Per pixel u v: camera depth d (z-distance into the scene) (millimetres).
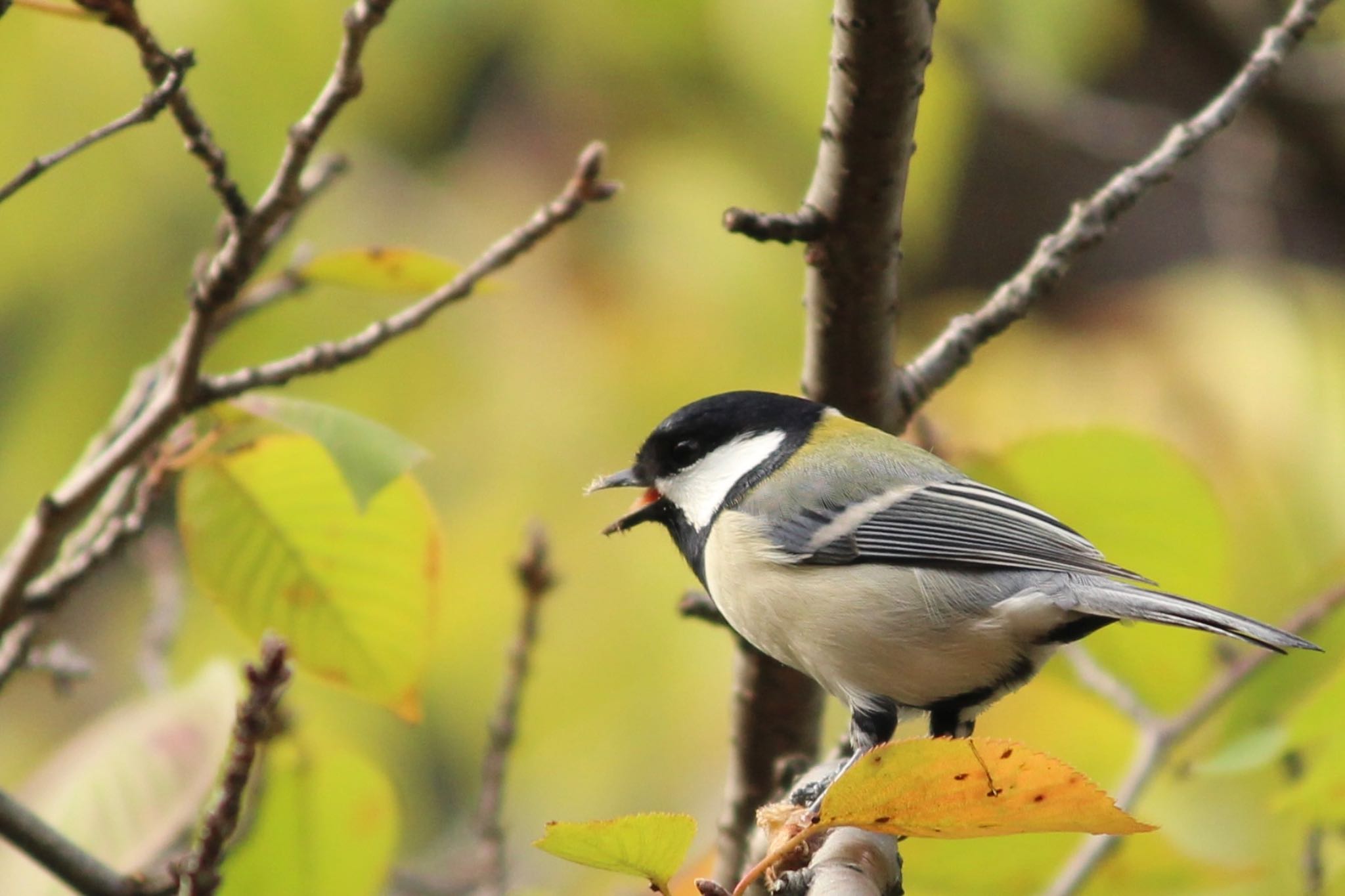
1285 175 12172
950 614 6426
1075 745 7742
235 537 6762
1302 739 6465
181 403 6000
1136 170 6727
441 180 10594
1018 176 15766
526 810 10109
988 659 6496
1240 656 7363
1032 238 15734
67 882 5992
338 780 6891
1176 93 15273
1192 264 12898
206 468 6629
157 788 6594
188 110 5441
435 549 6789
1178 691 7348
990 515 6570
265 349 9852
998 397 10477
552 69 10570
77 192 9469
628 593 9938
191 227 9742
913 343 12500
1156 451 7348
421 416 10031
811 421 7070
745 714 7168
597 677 9883
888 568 6535
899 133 5746
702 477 7344
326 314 9945
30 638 6707
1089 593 6199
